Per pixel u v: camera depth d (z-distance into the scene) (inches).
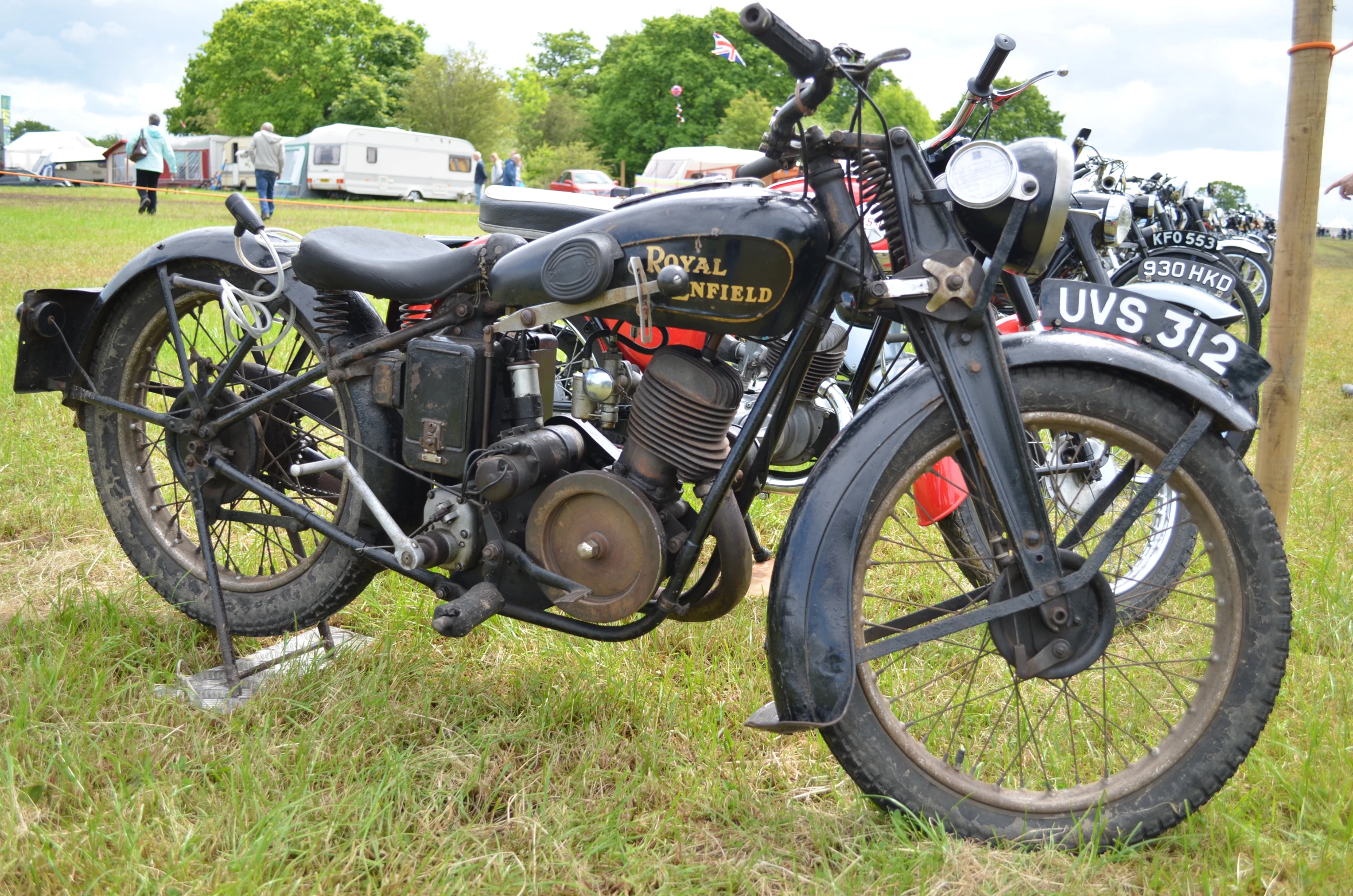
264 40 2511.1
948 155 83.1
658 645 113.1
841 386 134.6
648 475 82.4
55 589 121.5
